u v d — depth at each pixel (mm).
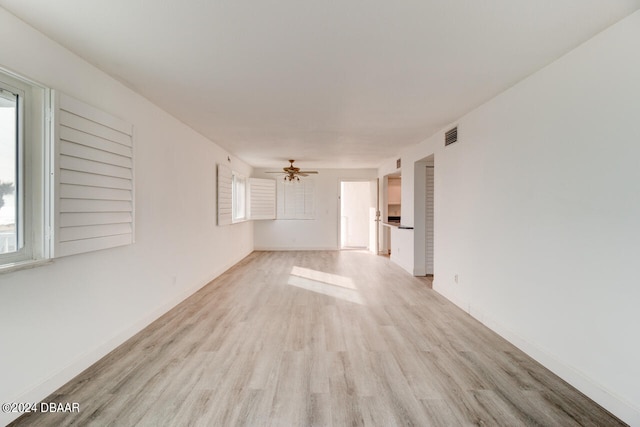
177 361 2639
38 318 2076
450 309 4008
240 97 3301
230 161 6688
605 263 2066
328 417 1960
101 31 2088
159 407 2043
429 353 2811
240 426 1877
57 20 1958
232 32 2104
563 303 2406
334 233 9438
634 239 1890
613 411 1987
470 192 3793
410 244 6105
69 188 2262
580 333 2254
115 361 2627
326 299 4422
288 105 3545
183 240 4316
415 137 5121
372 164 8430
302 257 8125
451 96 3273
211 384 2307
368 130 4668
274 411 2012
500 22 1984
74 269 2383
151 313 3480
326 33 2113
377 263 7266
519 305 2912
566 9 1848
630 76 1909
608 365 2043
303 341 3045
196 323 3488
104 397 2139
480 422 1921
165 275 3809
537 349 2656
